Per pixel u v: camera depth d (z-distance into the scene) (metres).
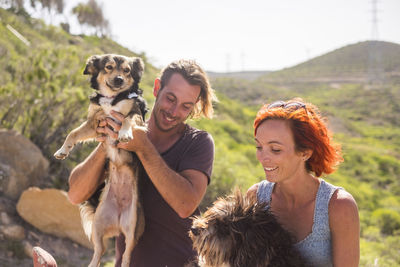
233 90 76.19
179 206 2.57
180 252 2.76
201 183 2.71
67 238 8.16
